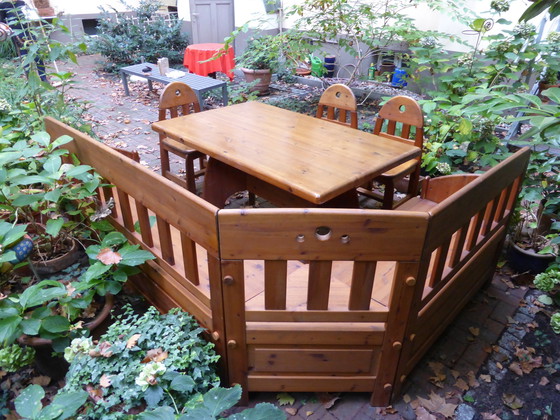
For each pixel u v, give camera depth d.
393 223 1.20
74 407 1.23
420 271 1.31
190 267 1.56
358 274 1.32
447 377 1.79
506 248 2.60
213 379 1.44
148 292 1.99
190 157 2.80
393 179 2.45
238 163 1.88
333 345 1.47
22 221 2.33
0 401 1.66
